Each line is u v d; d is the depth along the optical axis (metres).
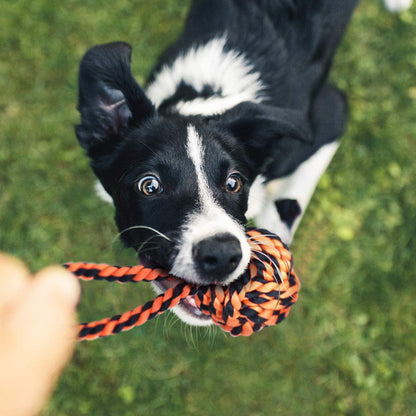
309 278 0.63
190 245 0.35
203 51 0.52
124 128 0.43
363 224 0.66
